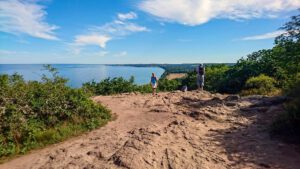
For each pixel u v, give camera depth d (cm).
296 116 891
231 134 932
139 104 1552
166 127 976
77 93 1185
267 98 1371
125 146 763
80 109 1120
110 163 673
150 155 707
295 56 1572
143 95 1927
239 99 1429
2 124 866
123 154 705
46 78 1166
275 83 2030
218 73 2967
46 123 993
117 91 2466
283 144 830
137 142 783
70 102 1123
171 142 816
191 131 942
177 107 1433
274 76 2183
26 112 959
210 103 1455
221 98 1611
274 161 721
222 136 911
